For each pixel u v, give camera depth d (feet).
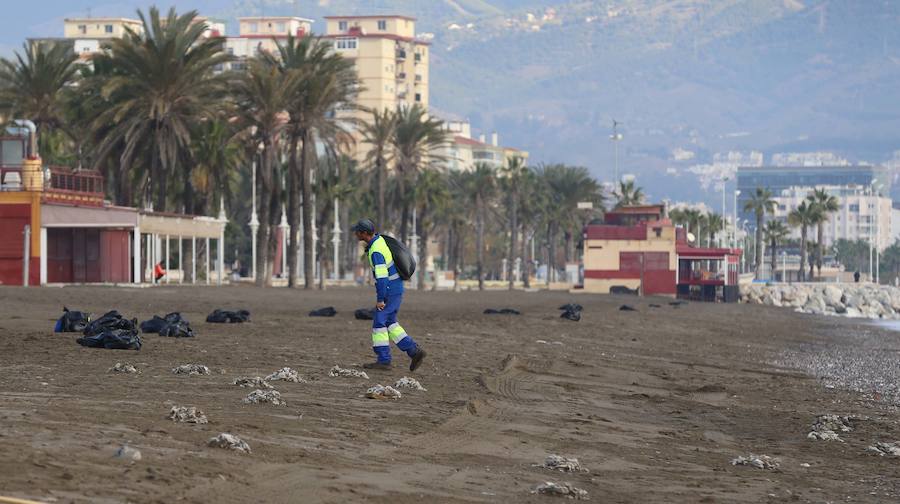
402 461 96.43
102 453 82.33
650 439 127.03
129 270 599.16
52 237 572.92
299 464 88.58
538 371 199.31
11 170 536.83
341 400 131.85
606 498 88.94
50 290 454.81
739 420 152.66
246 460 87.10
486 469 97.04
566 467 100.78
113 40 597.93
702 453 119.14
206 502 71.56
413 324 310.45
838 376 254.06
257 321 287.07
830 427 145.79
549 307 537.24
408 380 149.07
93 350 177.47
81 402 112.37
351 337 235.20
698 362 266.16
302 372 160.25
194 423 101.96
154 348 186.91
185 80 609.42
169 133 616.80
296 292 596.70
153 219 599.57
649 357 268.00
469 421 125.18
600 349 278.05
